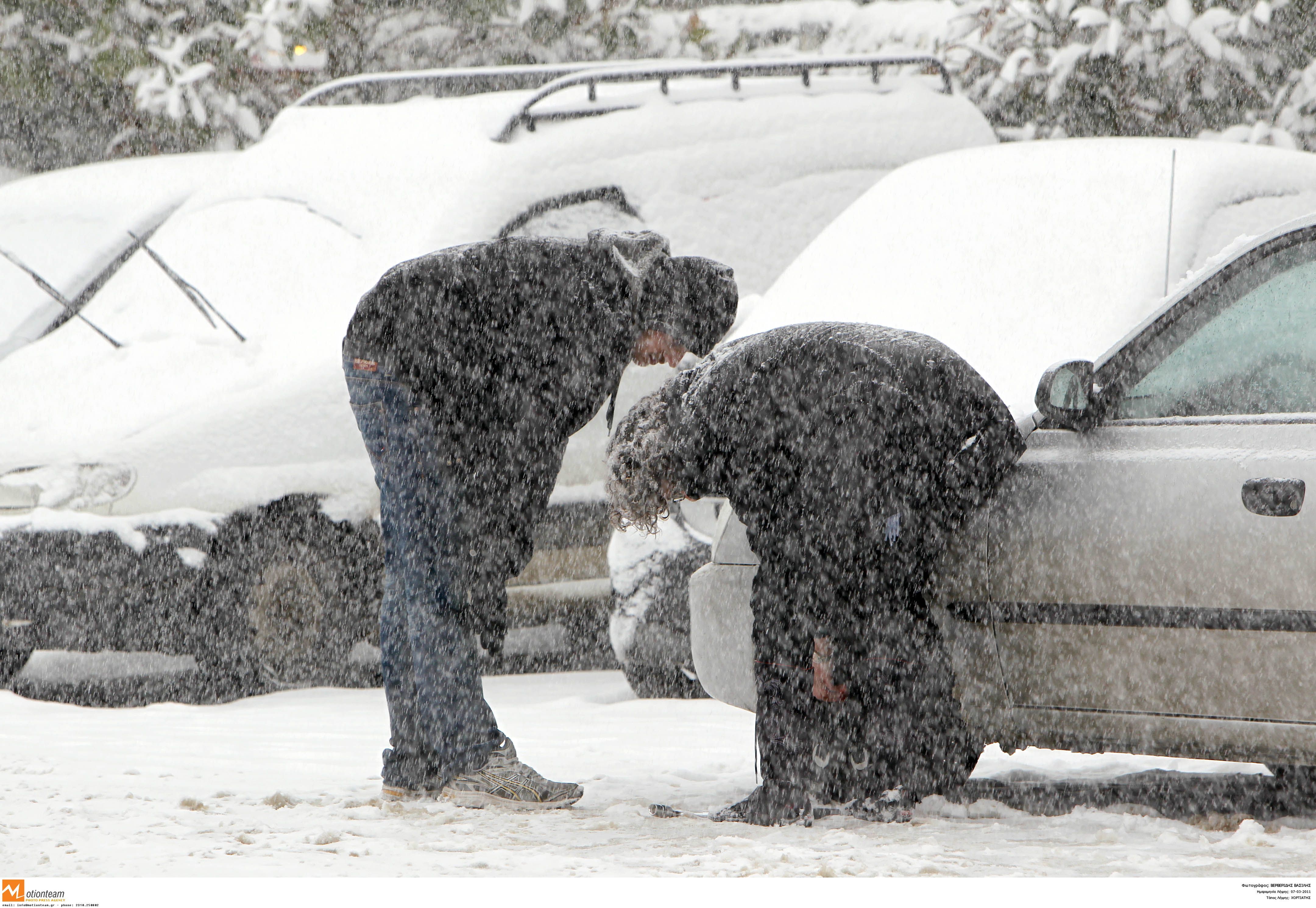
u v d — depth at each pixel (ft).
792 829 50.80
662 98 98.94
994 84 145.38
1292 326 51.70
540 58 173.47
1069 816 52.85
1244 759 49.47
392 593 57.16
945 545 52.90
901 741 53.01
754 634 52.90
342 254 93.86
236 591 84.02
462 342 56.03
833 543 51.08
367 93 132.46
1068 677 51.47
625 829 51.19
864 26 160.04
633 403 88.63
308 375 85.66
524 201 92.53
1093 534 50.80
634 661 79.41
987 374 67.41
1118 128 146.92
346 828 51.06
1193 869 44.24
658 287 55.88
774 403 51.08
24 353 93.15
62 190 118.11
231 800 56.24
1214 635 48.98
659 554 79.20
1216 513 49.14
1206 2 148.25
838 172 99.19
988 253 76.13
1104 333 68.39
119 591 82.69
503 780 55.11
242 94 175.94
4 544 83.20
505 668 97.14
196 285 95.30
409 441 56.44
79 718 79.25
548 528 88.12
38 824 51.13
